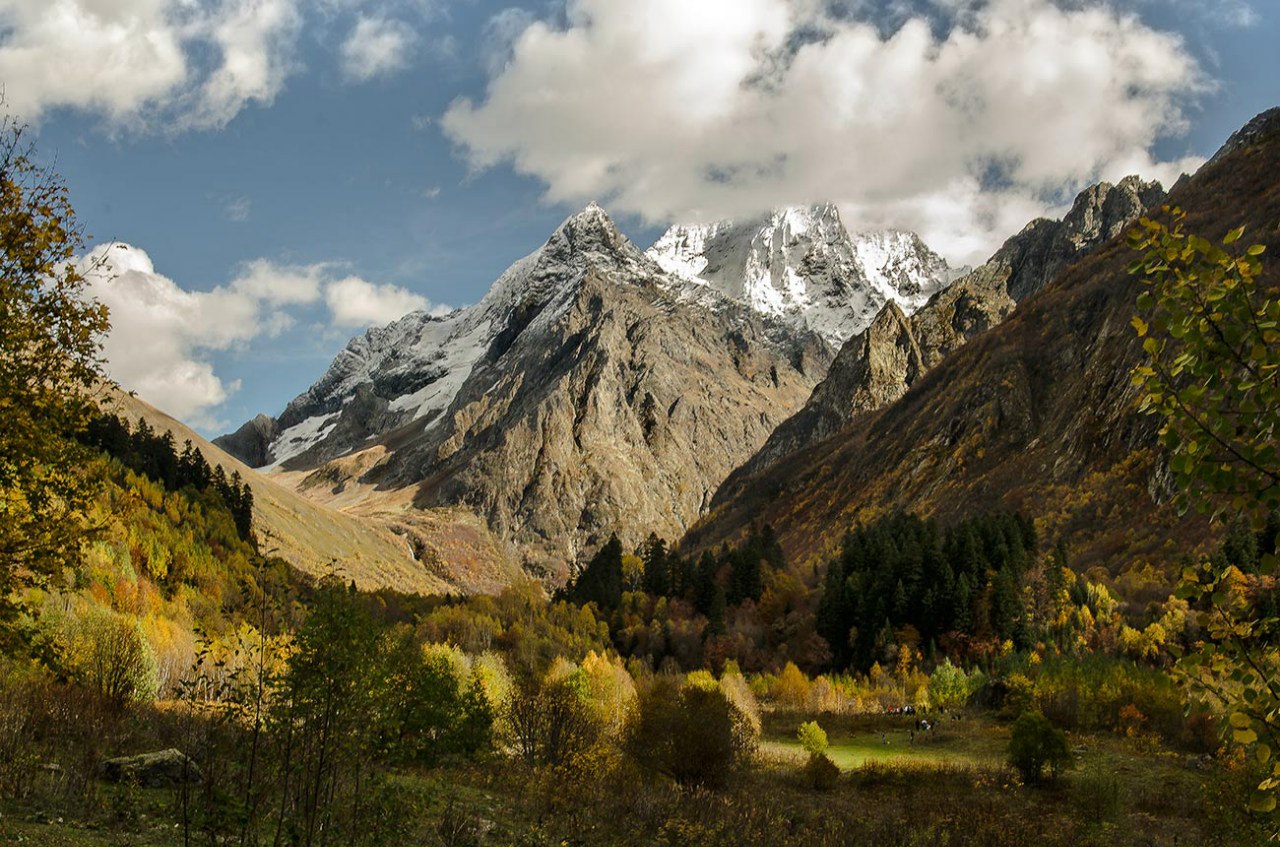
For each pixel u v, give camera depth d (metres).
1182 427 9.32
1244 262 9.09
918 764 78.00
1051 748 70.44
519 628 154.75
